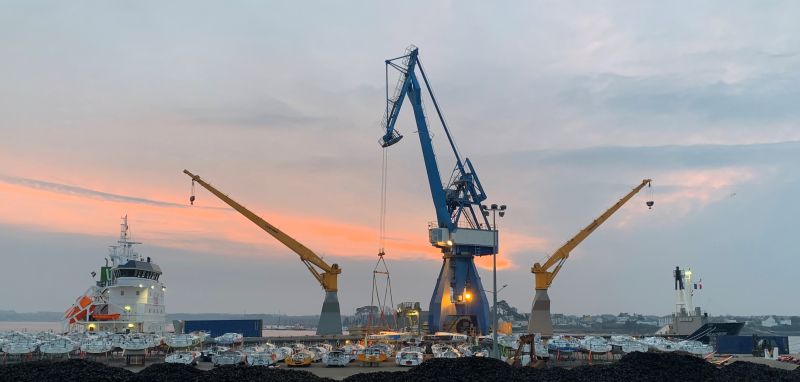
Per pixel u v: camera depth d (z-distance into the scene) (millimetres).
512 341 89438
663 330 151125
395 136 144750
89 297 102750
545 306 145500
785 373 52906
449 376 50000
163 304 113812
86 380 46375
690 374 51719
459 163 147625
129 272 103938
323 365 75500
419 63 146000
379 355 76875
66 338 80312
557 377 50219
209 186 136625
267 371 49406
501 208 63062
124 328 100875
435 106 147750
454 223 147000
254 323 124438
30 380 45812
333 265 140875
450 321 139625
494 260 61500
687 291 145375
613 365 54406
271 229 138625
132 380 47000
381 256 142875
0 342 75250
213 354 77875
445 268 143875
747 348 111375
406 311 154875
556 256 148500
